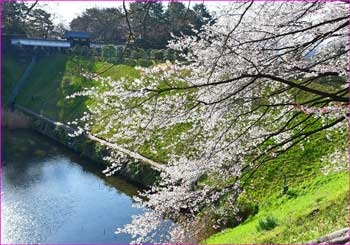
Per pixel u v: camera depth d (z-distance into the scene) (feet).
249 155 18.58
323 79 19.38
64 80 122.72
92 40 135.13
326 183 37.78
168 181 22.07
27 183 67.21
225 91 16.02
